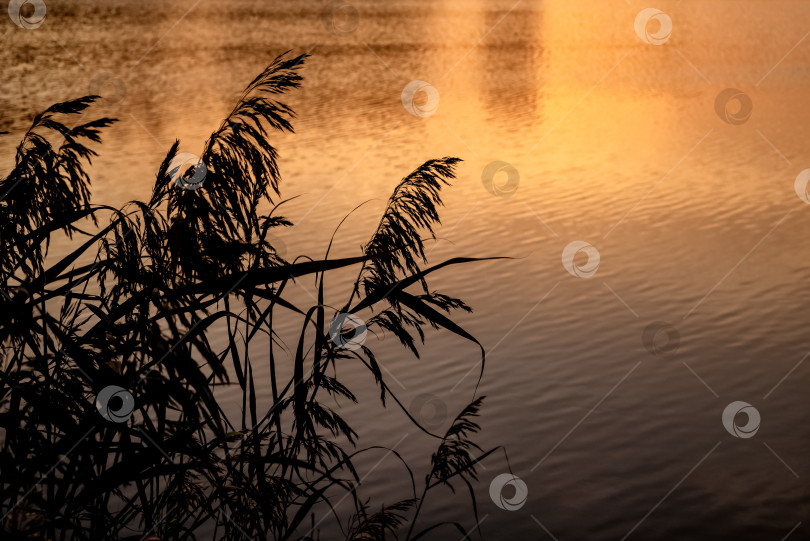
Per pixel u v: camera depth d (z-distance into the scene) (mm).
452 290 12086
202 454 2178
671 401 8625
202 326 2145
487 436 8078
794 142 21938
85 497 2066
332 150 22328
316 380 2518
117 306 2234
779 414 8289
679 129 24547
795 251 13242
